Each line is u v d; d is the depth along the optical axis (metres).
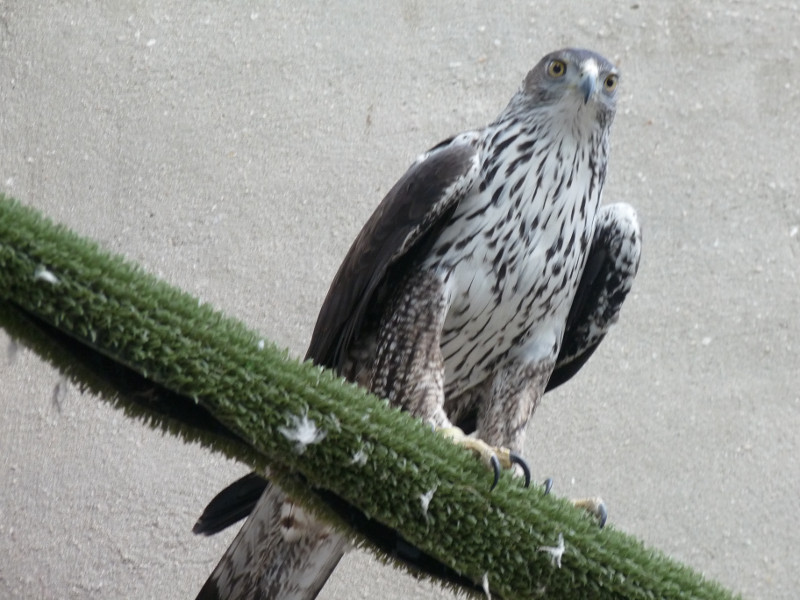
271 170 11.52
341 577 10.41
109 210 11.33
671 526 10.69
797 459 10.98
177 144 11.59
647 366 11.14
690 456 10.90
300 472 5.50
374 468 5.47
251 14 12.17
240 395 5.23
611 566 5.77
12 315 4.89
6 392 10.60
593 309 9.06
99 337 4.95
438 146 8.32
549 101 8.20
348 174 11.52
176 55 11.96
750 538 10.71
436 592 10.40
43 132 11.60
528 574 5.71
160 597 10.25
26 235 4.79
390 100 11.84
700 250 11.58
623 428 10.93
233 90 11.84
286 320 10.96
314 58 11.99
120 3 12.16
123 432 10.62
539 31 12.17
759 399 11.12
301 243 11.25
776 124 12.10
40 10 12.08
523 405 8.55
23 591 10.10
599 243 8.86
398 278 8.29
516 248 8.13
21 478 10.40
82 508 10.38
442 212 8.07
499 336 8.42
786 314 11.41
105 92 11.79
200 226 11.28
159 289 5.10
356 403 5.48
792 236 11.70
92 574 10.23
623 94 12.08
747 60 12.30
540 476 10.70
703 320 11.34
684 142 11.95
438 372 8.06
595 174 8.38
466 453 5.75
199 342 5.15
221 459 10.63
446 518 5.60
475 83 11.93
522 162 8.16
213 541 10.45
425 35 12.13
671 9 12.41
